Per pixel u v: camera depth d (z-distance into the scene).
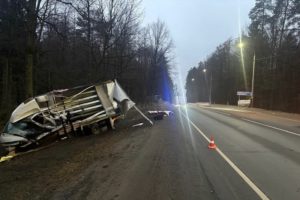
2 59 35.66
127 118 35.44
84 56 41.44
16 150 20.83
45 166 13.80
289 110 64.38
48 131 22.03
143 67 78.19
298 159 13.69
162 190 9.33
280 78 72.56
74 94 24.14
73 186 9.98
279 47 74.19
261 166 12.37
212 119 35.62
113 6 40.03
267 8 81.56
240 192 9.12
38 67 37.28
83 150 17.28
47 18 28.36
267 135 21.72
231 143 18.19
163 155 14.68
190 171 11.58
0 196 9.65
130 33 45.00
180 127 26.95
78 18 42.94
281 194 8.96
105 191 9.33
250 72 92.44
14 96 40.50
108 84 25.31
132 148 16.80
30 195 9.43
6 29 28.20
